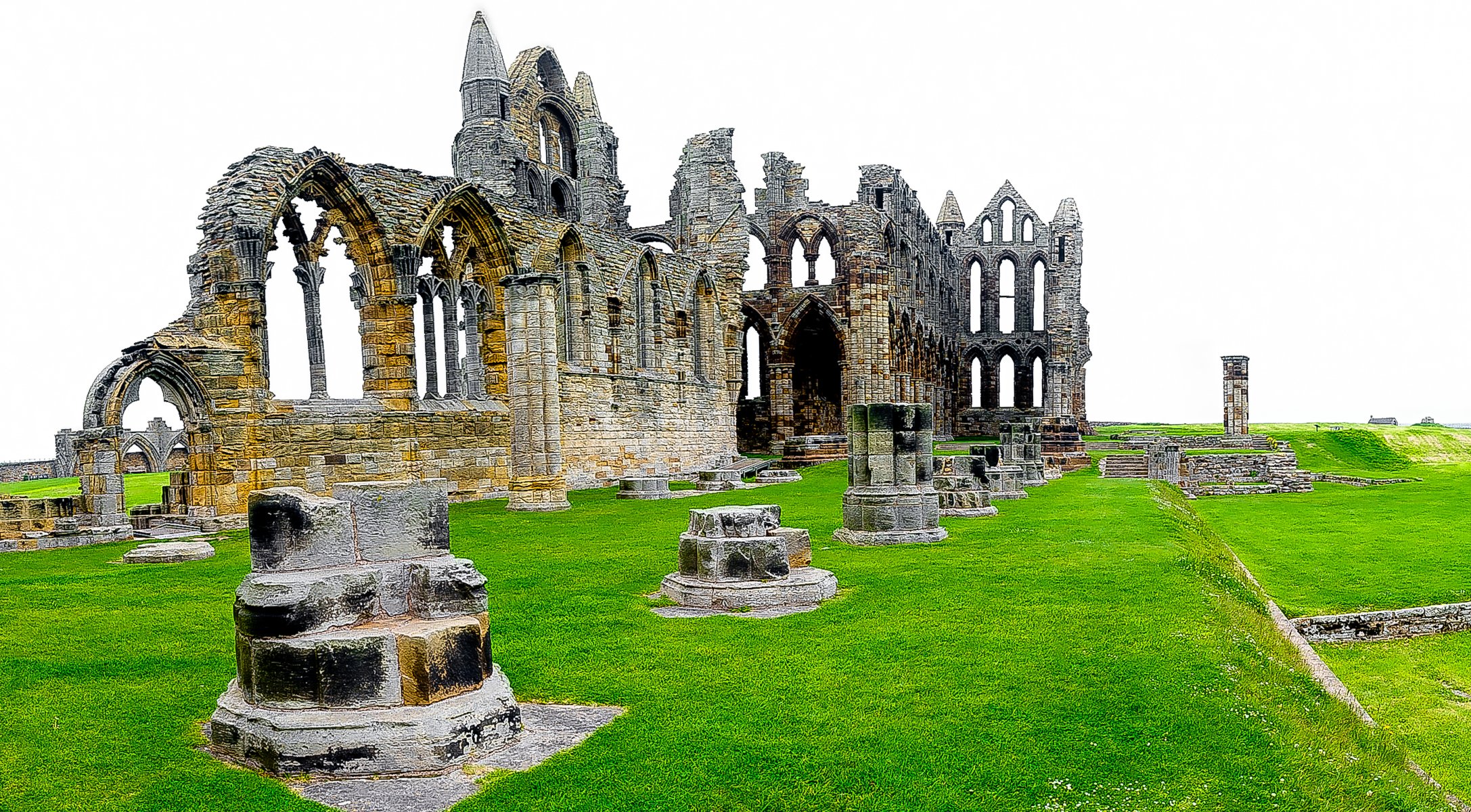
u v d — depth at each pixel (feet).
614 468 127.34
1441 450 219.00
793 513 84.99
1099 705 29.94
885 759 26.05
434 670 26.32
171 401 84.94
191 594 48.75
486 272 109.40
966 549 60.44
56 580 53.36
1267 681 33.83
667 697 31.14
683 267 149.59
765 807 23.48
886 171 201.77
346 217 95.45
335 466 91.76
